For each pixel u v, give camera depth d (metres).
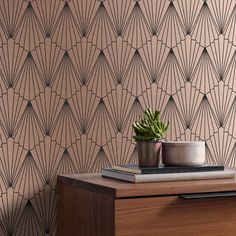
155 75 2.00
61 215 1.81
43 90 1.85
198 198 1.49
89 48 1.91
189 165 1.67
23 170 1.82
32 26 1.83
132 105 1.97
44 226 1.85
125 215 1.42
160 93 2.01
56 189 1.86
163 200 1.46
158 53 2.00
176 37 2.03
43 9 1.84
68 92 1.88
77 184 1.65
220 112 2.10
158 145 1.68
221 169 1.69
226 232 1.55
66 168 1.88
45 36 1.85
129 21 1.96
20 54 1.82
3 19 1.79
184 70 2.04
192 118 2.06
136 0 1.97
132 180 1.56
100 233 1.50
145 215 1.44
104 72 1.93
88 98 1.91
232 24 2.12
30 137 1.83
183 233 1.49
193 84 2.06
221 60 2.10
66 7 1.88
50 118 1.86
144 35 1.98
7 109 1.80
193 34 2.06
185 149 1.67
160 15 2.01
